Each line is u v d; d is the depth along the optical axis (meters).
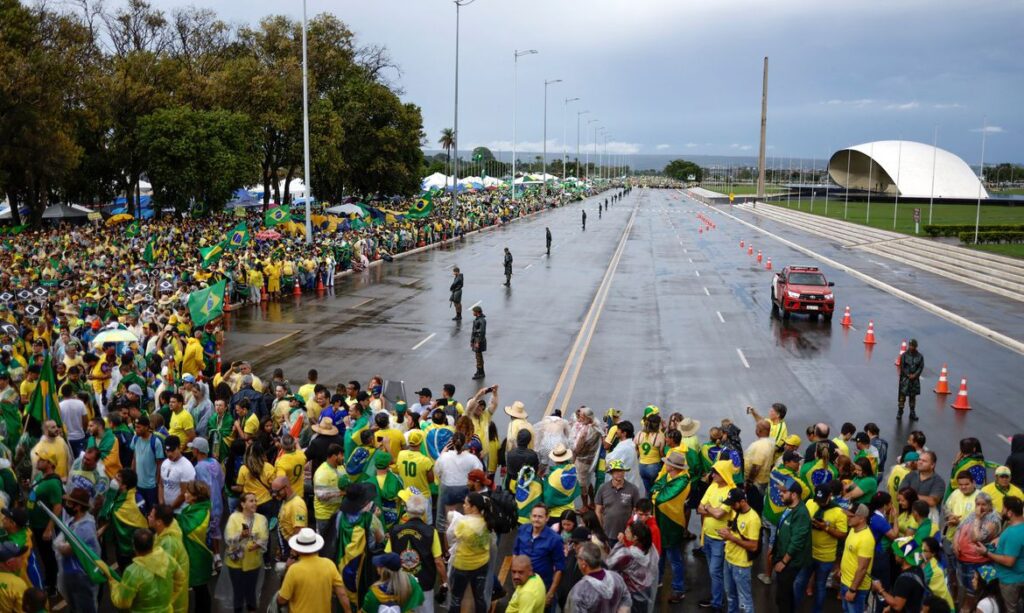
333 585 7.84
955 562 10.14
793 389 20.92
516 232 69.19
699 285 39.56
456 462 10.34
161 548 7.80
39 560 9.89
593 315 31.28
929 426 18.03
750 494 11.48
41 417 12.46
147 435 11.02
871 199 129.88
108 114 57.56
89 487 9.80
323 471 9.85
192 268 31.38
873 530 9.20
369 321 29.55
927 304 33.91
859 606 9.06
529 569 7.36
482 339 21.64
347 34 78.81
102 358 15.88
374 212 61.53
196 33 73.12
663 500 9.96
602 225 79.38
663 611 9.96
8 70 45.66
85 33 57.38
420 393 13.90
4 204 66.06
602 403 19.38
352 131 77.75
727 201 135.88
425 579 8.60
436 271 43.47
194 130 57.84
